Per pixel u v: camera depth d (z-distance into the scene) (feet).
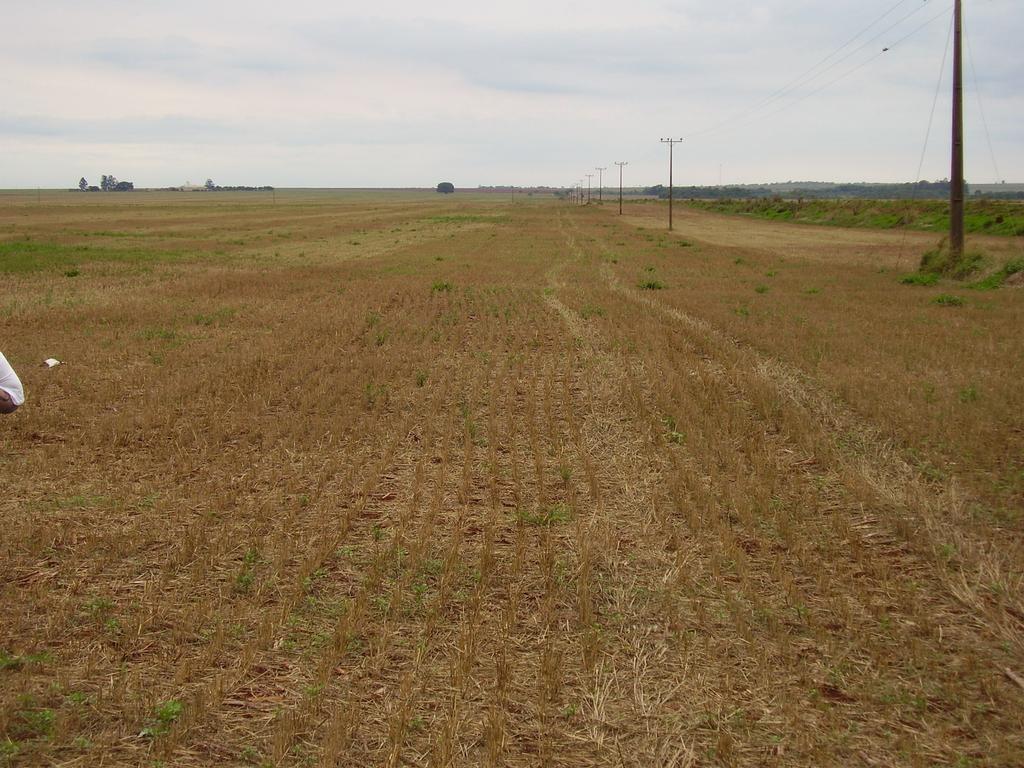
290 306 69.67
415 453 30.58
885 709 14.98
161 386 39.58
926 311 67.62
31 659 16.03
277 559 20.92
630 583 19.94
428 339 54.65
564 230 225.56
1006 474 27.30
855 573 20.63
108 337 53.83
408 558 21.04
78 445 30.68
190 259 117.19
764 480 26.73
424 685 15.51
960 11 90.68
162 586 19.42
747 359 46.47
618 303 73.72
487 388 41.29
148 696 15.03
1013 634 17.52
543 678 15.81
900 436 31.81
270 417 34.68
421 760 13.55
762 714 14.85
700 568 20.75
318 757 13.51
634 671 16.16
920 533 22.72
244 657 16.16
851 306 70.54
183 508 24.40
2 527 22.67
